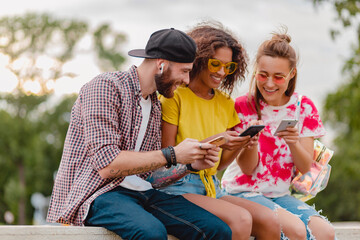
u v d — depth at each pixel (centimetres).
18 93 3219
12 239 242
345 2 788
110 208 263
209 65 316
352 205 2794
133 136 285
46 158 3241
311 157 349
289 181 357
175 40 284
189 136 319
